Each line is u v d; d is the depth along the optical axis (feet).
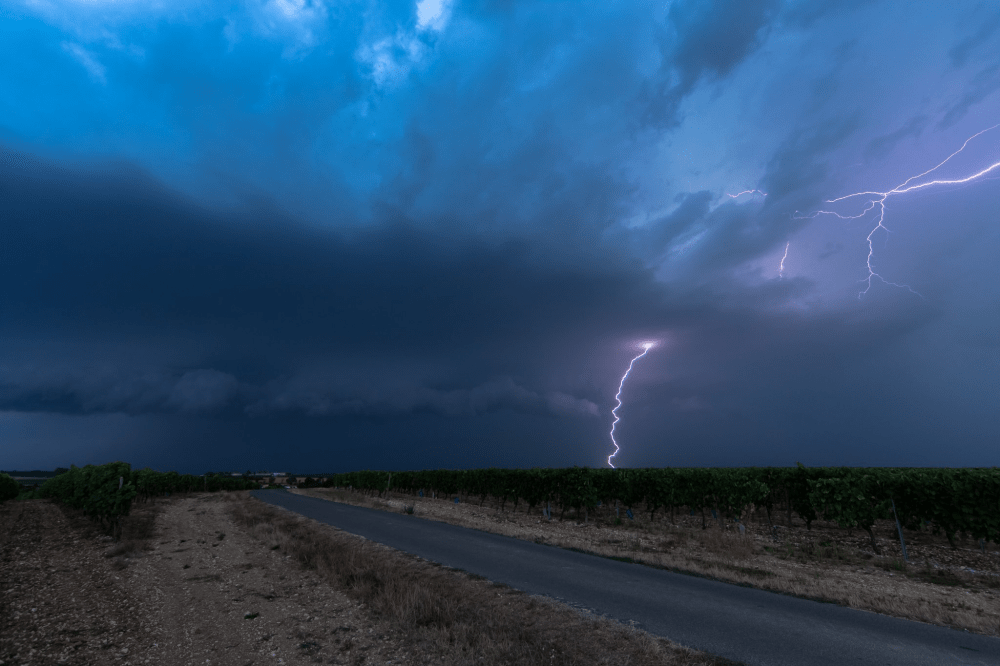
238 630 24.39
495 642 21.71
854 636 22.74
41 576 34.06
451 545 47.73
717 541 47.93
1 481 94.12
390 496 136.67
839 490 49.06
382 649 21.63
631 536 55.52
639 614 25.95
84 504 60.54
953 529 44.60
